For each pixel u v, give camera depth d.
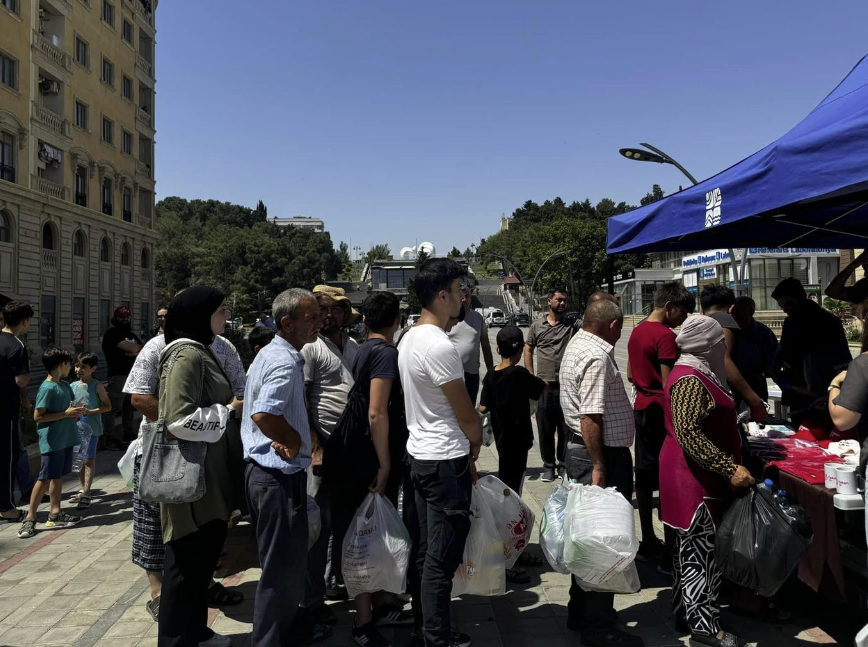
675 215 4.50
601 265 69.56
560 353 6.54
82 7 31.94
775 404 6.25
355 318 4.51
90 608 4.06
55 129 29.50
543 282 70.25
